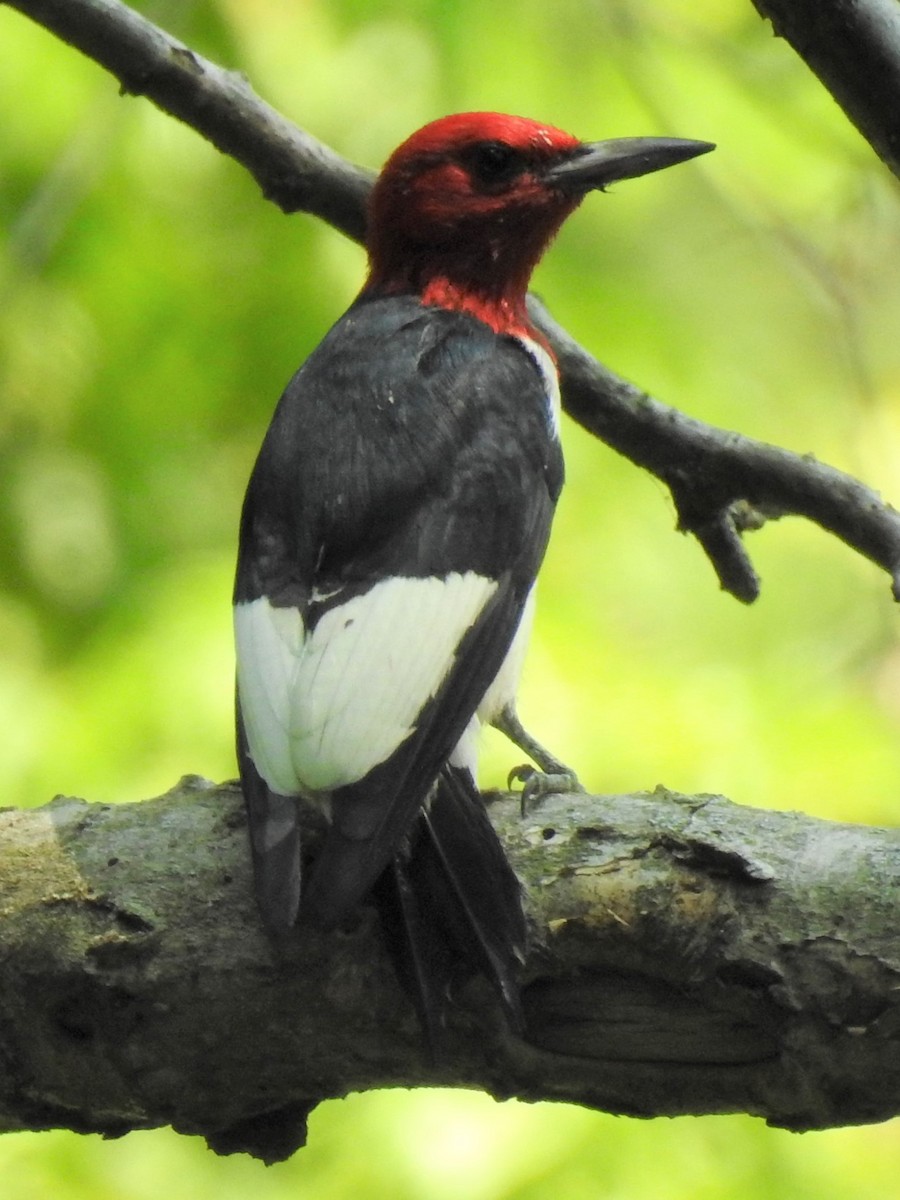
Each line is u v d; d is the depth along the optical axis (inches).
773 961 239.6
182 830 263.0
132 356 546.0
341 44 524.4
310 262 539.5
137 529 547.5
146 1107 262.7
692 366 571.5
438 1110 434.0
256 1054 255.3
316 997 251.1
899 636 578.2
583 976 247.6
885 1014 237.1
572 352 343.6
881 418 605.0
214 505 554.9
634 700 483.5
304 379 318.0
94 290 538.6
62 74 517.0
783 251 528.4
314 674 267.4
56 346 537.0
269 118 353.4
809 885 242.1
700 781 466.9
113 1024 254.5
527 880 248.5
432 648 275.9
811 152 515.8
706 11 542.3
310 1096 261.3
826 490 325.7
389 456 295.7
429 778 260.4
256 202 540.7
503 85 528.7
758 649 575.5
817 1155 425.1
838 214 514.6
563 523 556.1
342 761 256.7
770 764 470.3
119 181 533.6
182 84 345.7
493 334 337.1
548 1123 425.4
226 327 543.5
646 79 517.7
